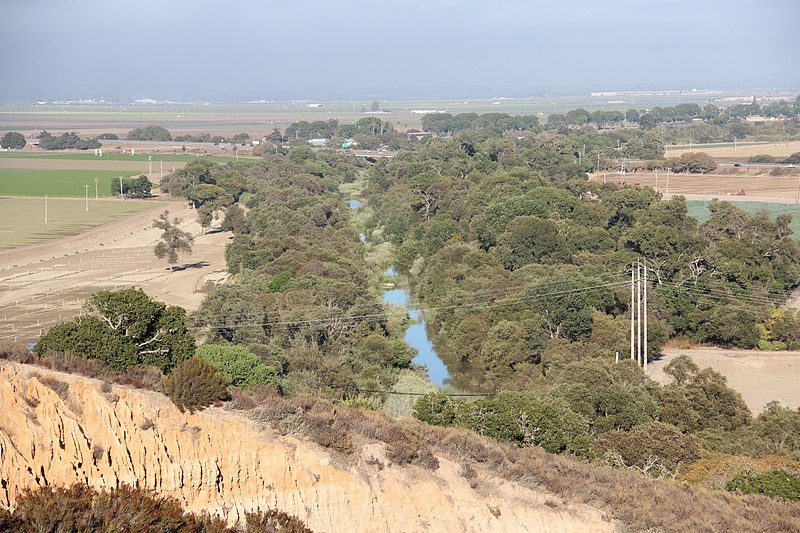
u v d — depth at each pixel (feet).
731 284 354.74
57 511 96.12
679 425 214.28
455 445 146.41
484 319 308.81
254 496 124.57
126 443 118.21
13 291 384.06
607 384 226.79
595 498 144.25
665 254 378.53
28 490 99.55
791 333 316.60
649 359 297.53
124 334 177.47
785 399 260.21
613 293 323.16
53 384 118.62
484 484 139.85
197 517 109.19
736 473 174.60
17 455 106.93
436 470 139.13
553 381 241.55
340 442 134.51
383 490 132.26
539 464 147.95
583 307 297.53
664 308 323.78
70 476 110.93
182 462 121.90
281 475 127.54
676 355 304.91
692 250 380.37
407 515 131.75
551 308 298.97
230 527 113.70
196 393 129.18
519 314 304.50
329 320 283.18
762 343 316.19
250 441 128.06
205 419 127.13
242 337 270.67
